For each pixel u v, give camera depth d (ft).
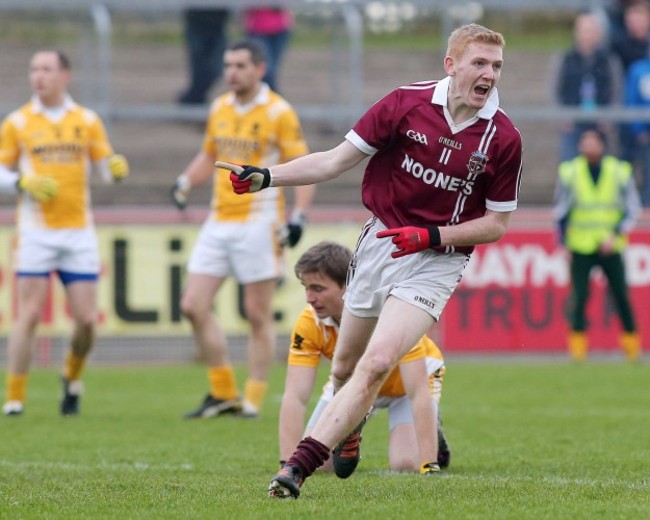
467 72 64.13
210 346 116.16
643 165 189.06
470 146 65.26
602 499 63.87
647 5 203.72
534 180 215.51
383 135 66.08
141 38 247.70
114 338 167.53
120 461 86.17
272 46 199.00
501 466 82.74
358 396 62.69
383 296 66.80
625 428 107.04
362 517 56.75
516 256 172.76
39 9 194.80
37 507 62.08
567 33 271.28
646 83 194.90
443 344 172.45
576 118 184.85
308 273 74.08
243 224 115.65
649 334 175.01
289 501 61.46
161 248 167.32
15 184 114.42
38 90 116.47
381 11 224.12
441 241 64.08
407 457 80.84
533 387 142.72
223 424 110.63
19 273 117.50
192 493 66.54
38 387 145.79
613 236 163.63
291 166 65.77
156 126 218.38
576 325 167.84
